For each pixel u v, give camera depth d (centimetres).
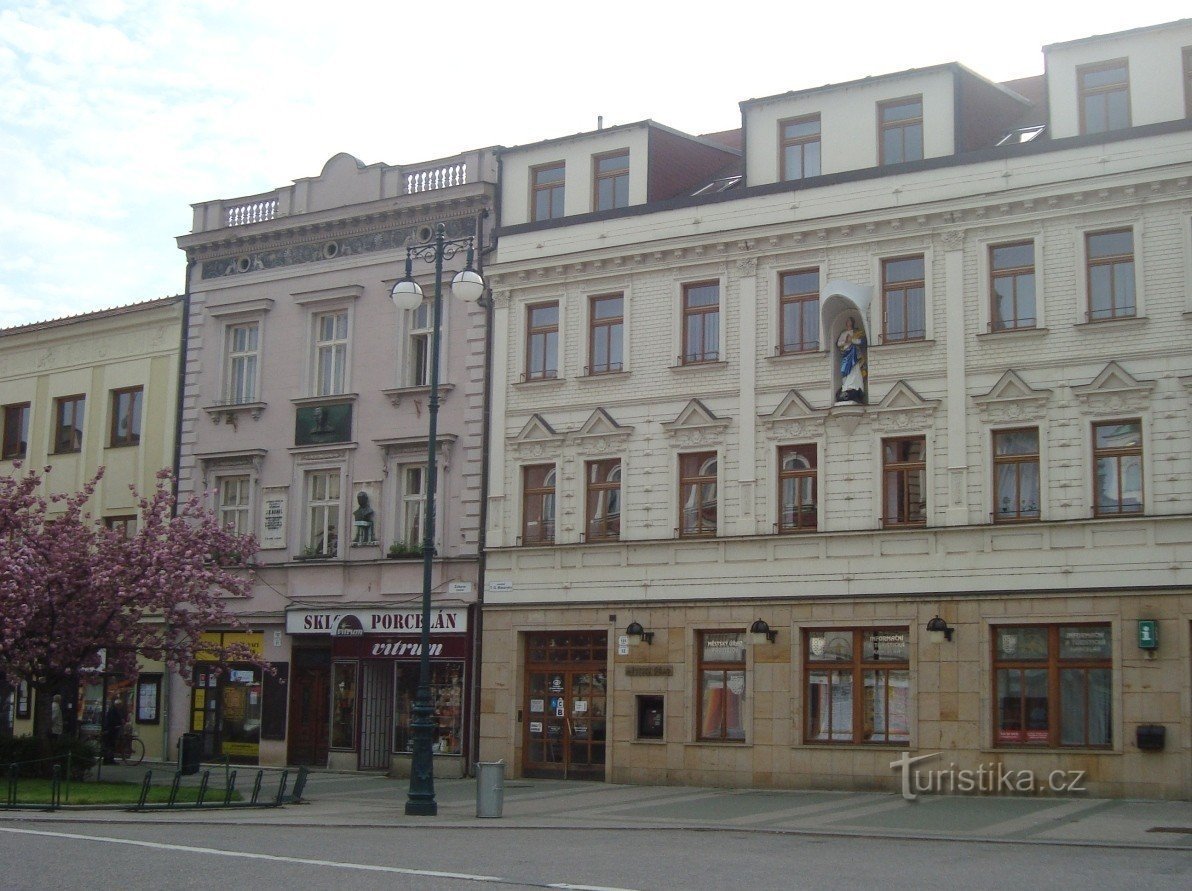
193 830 2256
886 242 3253
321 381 4128
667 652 3400
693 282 3503
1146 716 2855
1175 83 3011
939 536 3109
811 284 3359
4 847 1927
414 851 1961
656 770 3372
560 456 3619
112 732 4012
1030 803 2789
